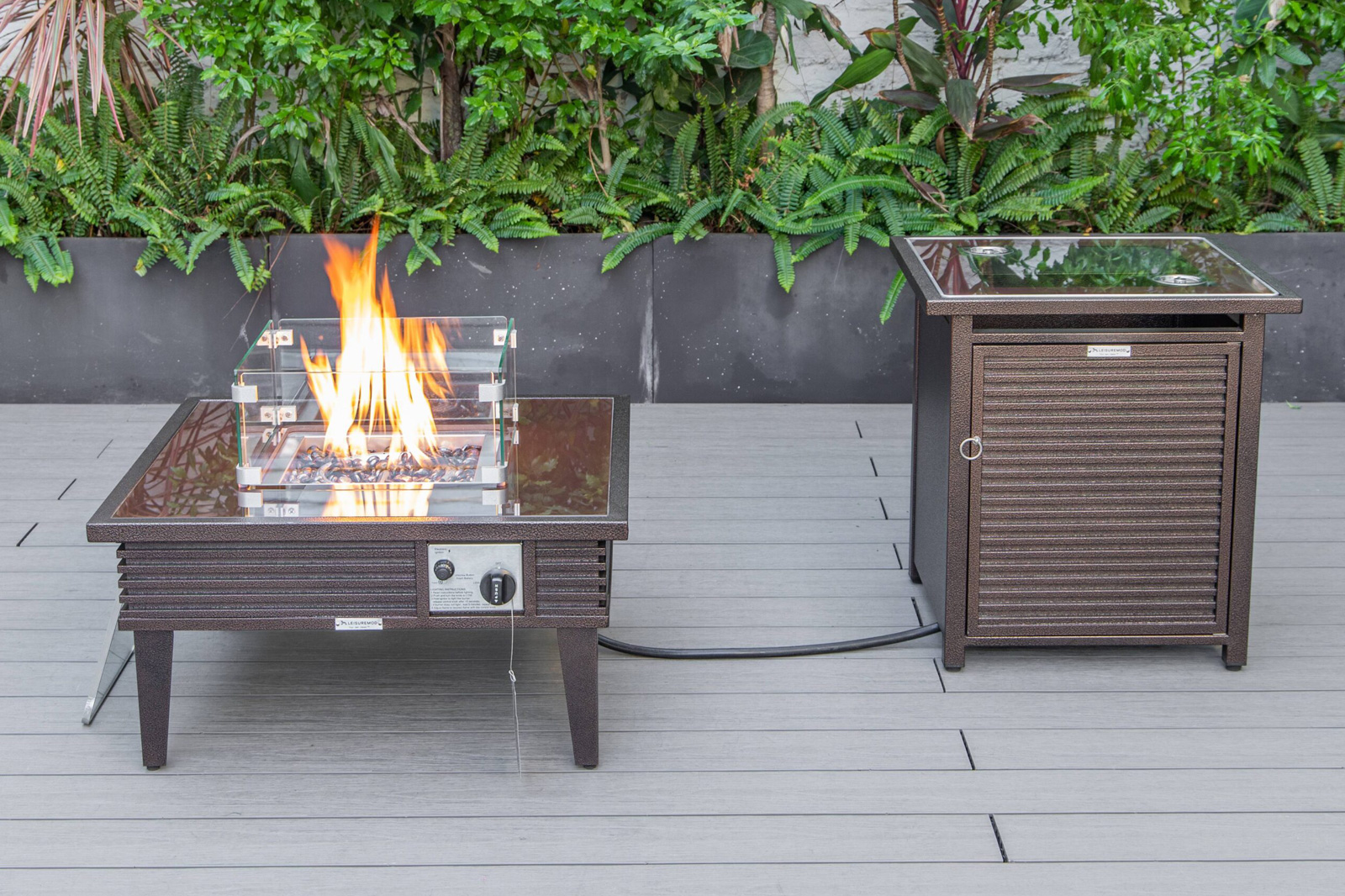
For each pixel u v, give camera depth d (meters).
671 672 2.96
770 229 4.61
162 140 4.68
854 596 3.32
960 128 4.68
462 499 2.51
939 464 2.98
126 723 2.77
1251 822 2.42
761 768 2.60
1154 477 2.83
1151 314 2.97
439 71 4.91
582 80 4.98
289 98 4.55
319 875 2.29
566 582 2.48
